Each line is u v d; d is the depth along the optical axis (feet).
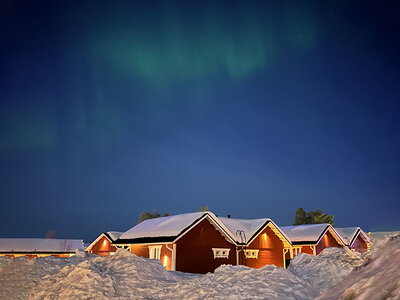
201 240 88.22
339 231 141.90
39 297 42.52
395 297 19.03
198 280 40.16
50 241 179.11
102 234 129.90
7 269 51.11
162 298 37.42
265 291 33.53
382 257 25.17
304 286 35.19
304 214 213.05
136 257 51.26
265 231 101.24
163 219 102.53
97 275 42.45
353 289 22.68
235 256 93.04
